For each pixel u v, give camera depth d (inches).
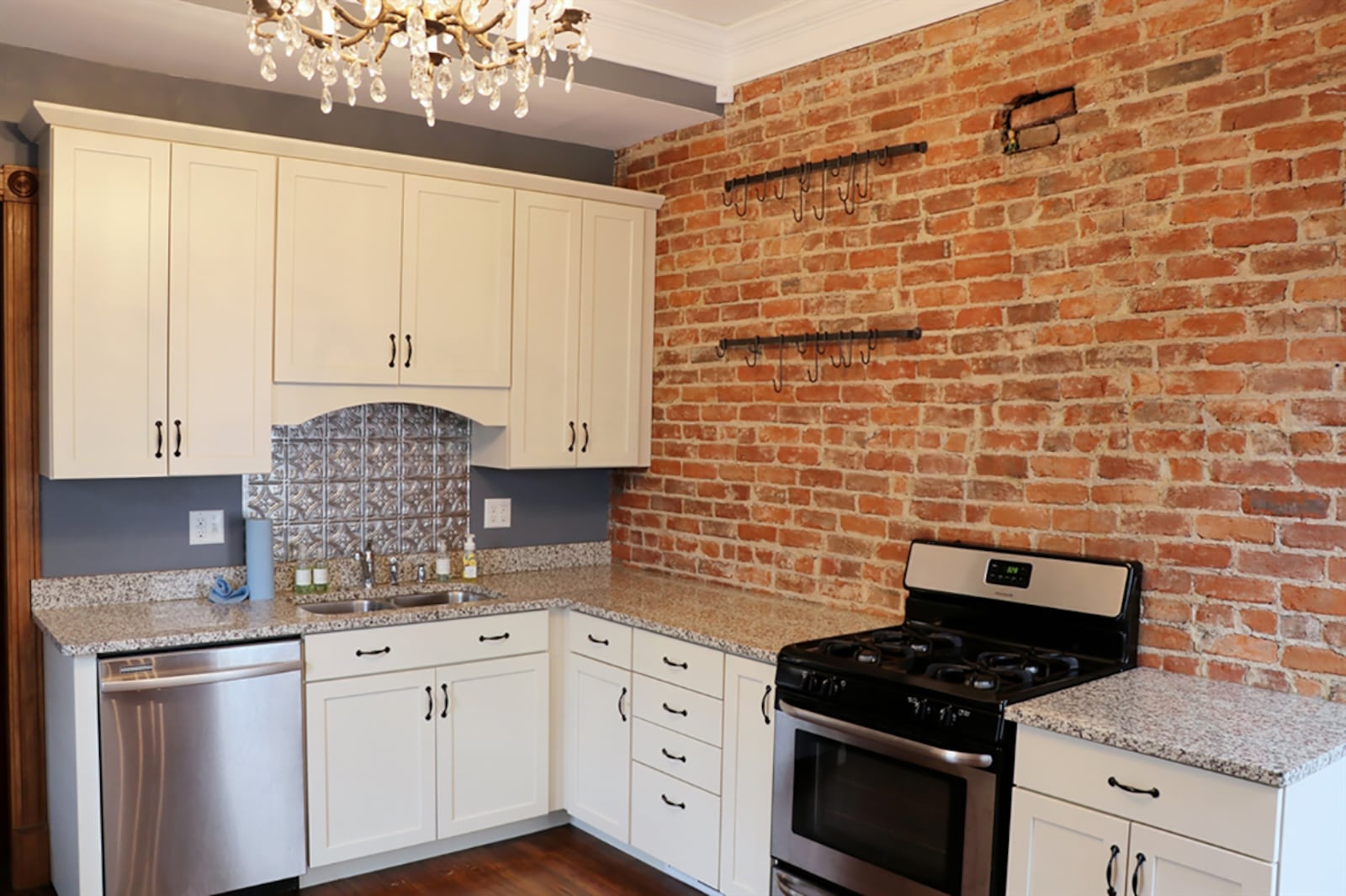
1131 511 103.6
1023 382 112.9
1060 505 109.7
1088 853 83.0
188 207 121.9
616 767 135.3
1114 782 81.0
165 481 133.6
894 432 127.0
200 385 123.6
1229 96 95.3
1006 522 114.8
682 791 124.7
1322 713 86.4
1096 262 106.0
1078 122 107.3
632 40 137.9
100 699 109.5
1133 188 102.7
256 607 130.3
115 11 110.5
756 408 145.6
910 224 124.6
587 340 155.2
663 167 161.0
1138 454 102.8
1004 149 114.1
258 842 119.7
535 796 142.1
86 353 116.4
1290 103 91.3
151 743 112.6
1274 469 93.0
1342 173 88.1
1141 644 102.7
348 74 74.2
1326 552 89.8
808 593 138.5
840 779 102.3
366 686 126.9
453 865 134.7
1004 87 114.3
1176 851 77.5
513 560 163.5
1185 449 99.2
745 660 115.4
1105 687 94.8
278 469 142.0
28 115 116.7
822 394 136.0
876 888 98.5
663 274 161.5
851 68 131.5
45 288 117.9
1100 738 81.4
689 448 157.2
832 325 134.6
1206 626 98.0
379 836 128.9
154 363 120.6
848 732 99.9
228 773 117.3
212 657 115.3
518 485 164.2
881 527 128.7
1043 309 110.8
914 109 124.0
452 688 133.7
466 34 77.0
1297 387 91.3
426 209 139.1
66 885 117.3
